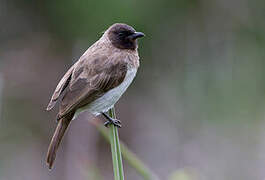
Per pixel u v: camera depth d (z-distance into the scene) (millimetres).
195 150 14141
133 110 15758
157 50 15852
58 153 14609
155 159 14422
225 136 14219
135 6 15172
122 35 8312
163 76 15891
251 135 14086
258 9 15438
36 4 16297
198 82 15586
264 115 14406
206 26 15883
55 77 16062
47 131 15594
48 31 16250
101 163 14734
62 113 7582
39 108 15781
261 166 13367
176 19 15797
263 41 15328
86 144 11234
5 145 14859
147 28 15469
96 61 7996
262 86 15125
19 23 16547
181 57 15875
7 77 15844
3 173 14289
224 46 15719
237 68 15461
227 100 15094
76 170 11203
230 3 15680
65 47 16094
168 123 15172
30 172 14578
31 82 15992
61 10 15609
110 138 6371
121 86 8156
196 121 14891
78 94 7730
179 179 7977
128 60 8227
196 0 15844
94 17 15172
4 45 16484
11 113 15414
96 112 8109
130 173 14281
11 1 16719
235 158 13688
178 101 15469
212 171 13562
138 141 15172
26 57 16266
